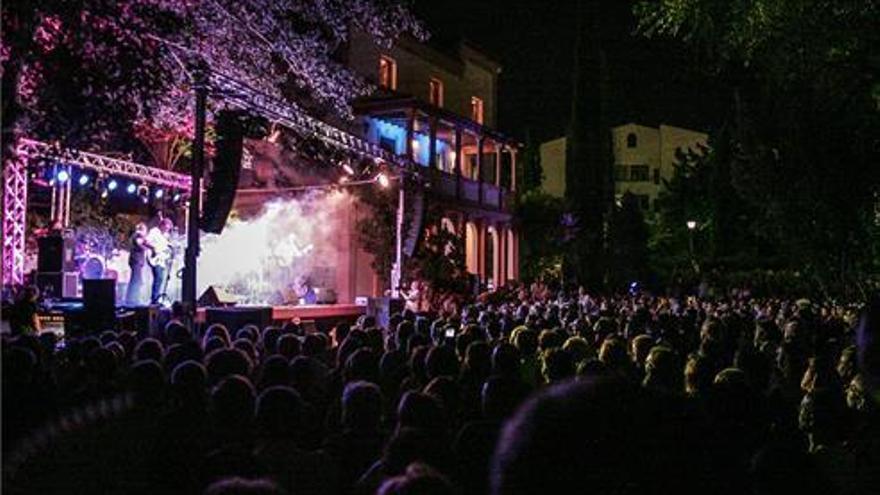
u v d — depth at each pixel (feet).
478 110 113.50
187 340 22.26
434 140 86.84
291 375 18.57
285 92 58.29
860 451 10.02
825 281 60.18
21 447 13.76
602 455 3.21
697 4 35.12
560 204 122.93
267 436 13.19
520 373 21.59
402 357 21.13
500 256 105.91
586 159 126.41
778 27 33.30
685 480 3.23
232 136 41.34
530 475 3.25
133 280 57.52
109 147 37.22
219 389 13.79
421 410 12.94
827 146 55.62
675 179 154.40
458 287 80.69
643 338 25.62
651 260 139.54
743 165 62.13
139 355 22.45
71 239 57.88
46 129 31.45
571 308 50.65
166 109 44.98
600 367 17.35
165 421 13.98
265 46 46.26
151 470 11.56
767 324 33.53
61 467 13.57
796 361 24.32
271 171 75.77
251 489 5.85
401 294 70.23
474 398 17.03
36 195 66.64
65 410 15.19
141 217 73.10
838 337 32.58
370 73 86.74
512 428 3.42
